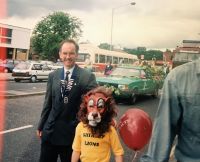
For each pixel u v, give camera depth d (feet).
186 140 5.35
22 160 15.40
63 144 9.30
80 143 8.10
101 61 55.01
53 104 9.48
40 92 45.09
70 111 9.31
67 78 9.39
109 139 7.88
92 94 7.78
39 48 63.21
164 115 5.30
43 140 9.56
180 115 5.32
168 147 5.27
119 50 57.21
